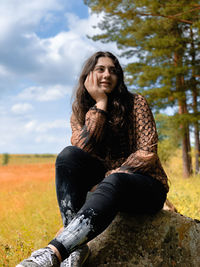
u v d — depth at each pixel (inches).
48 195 306.8
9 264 106.9
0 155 2210.9
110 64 83.7
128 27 534.0
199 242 82.2
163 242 80.6
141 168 75.0
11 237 151.9
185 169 531.2
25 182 575.5
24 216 211.8
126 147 82.6
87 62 86.1
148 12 504.1
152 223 83.3
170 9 476.7
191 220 85.4
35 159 2247.8
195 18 478.3
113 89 84.2
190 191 220.5
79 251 70.6
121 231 83.1
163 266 77.9
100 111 80.0
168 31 525.3
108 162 82.7
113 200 65.3
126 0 490.3
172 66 511.5
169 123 523.2
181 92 506.9
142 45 540.1
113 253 79.6
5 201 320.8
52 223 162.7
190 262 79.3
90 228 61.8
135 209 77.1
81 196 75.6
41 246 126.6
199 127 515.5
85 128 79.0
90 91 84.2
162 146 534.9
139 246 80.5
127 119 81.8
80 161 74.6
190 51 508.7
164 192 79.0
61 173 74.3
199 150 571.5
